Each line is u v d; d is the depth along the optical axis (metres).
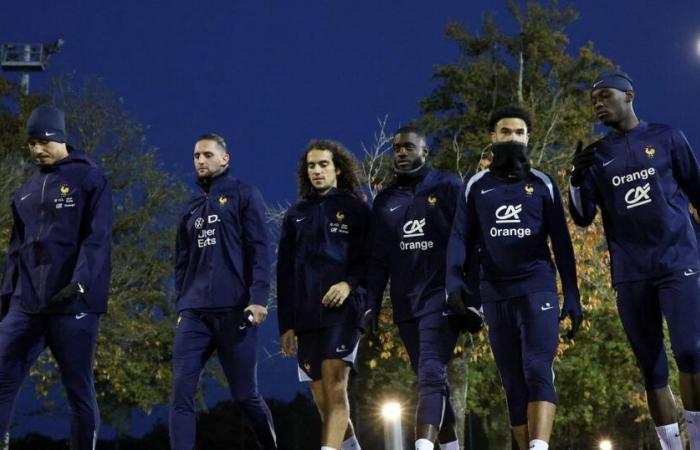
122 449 39.94
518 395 5.48
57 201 5.77
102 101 25.22
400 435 7.96
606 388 22.55
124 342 23.83
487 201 5.62
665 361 5.43
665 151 5.39
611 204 5.50
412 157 6.36
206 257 6.28
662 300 5.26
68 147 6.04
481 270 5.65
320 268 6.46
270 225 15.18
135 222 24.77
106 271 5.79
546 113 21.80
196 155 6.47
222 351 6.23
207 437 42.25
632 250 5.38
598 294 16.47
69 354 5.61
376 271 6.37
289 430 42.00
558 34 27.50
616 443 37.56
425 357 5.91
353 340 6.32
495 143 5.64
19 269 5.79
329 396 6.25
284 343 6.70
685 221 5.33
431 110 27.72
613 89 5.52
